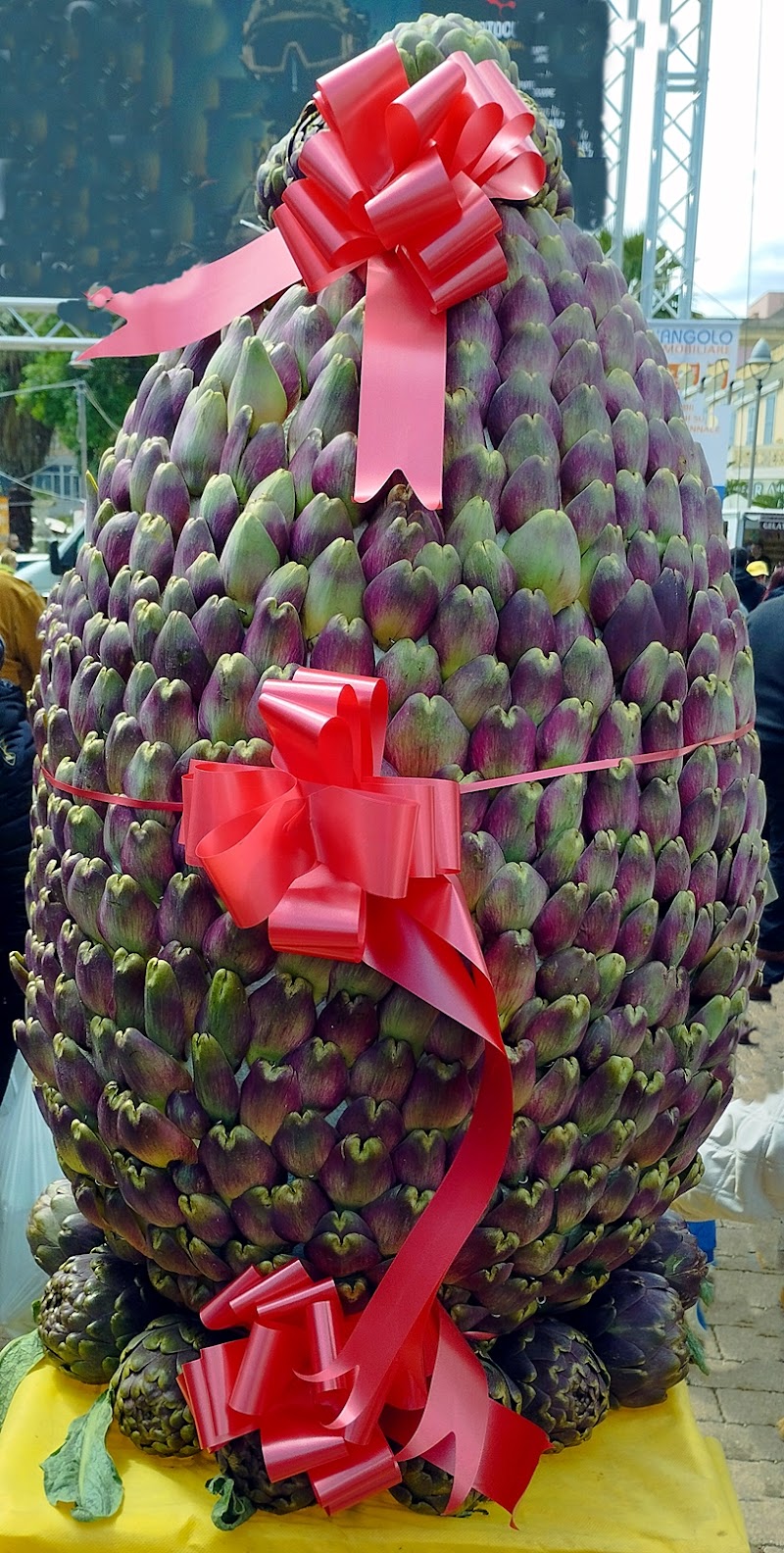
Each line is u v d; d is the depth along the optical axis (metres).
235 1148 0.53
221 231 3.10
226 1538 0.58
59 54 2.92
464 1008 0.50
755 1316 1.98
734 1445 1.67
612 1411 0.67
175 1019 0.55
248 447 0.56
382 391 0.54
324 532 0.54
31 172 3.02
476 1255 0.56
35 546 4.52
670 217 3.42
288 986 0.52
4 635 2.36
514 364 0.56
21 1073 1.28
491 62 0.60
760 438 6.24
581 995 0.55
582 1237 0.59
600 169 2.94
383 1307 0.52
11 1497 0.60
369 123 0.56
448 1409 0.54
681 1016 0.60
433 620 0.54
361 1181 0.53
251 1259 0.56
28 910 0.67
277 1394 0.56
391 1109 0.53
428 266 0.54
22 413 4.55
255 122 3.01
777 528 4.69
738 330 3.41
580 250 0.62
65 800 0.61
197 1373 0.57
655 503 0.59
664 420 0.62
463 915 0.51
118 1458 0.62
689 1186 0.68
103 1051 0.57
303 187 0.57
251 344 0.56
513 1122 0.54
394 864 0.48
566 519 0.55
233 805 0.52
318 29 2.91
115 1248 0.65
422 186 0.54
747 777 0.63
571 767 0.55
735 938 0.62
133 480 0.61
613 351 0.60
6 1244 1.13
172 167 3.03
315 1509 0.59
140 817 0.56
